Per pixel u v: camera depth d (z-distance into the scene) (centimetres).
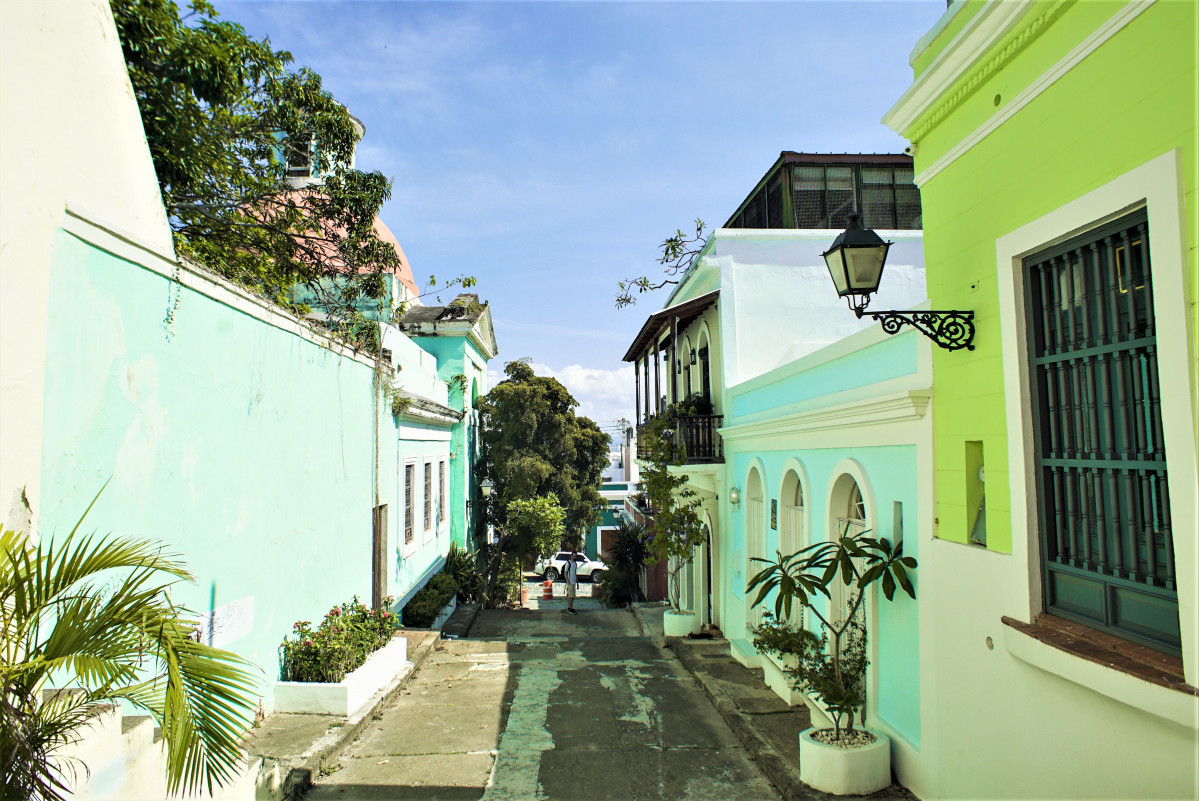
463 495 2016
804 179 1336
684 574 1563
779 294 1241
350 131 1101
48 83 420
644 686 962
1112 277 376
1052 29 411
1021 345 441
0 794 276
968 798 487
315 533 881
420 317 2059
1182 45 319
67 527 430
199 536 597
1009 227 453
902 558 583
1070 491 408
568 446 2273
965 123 506
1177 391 319
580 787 624
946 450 527
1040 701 411
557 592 2773
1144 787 334
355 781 624
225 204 1042
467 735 752
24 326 395
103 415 468
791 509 927
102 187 479
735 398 1183
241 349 677
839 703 604
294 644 791
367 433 1111
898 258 1266
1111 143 365
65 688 377
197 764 325
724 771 664
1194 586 308
